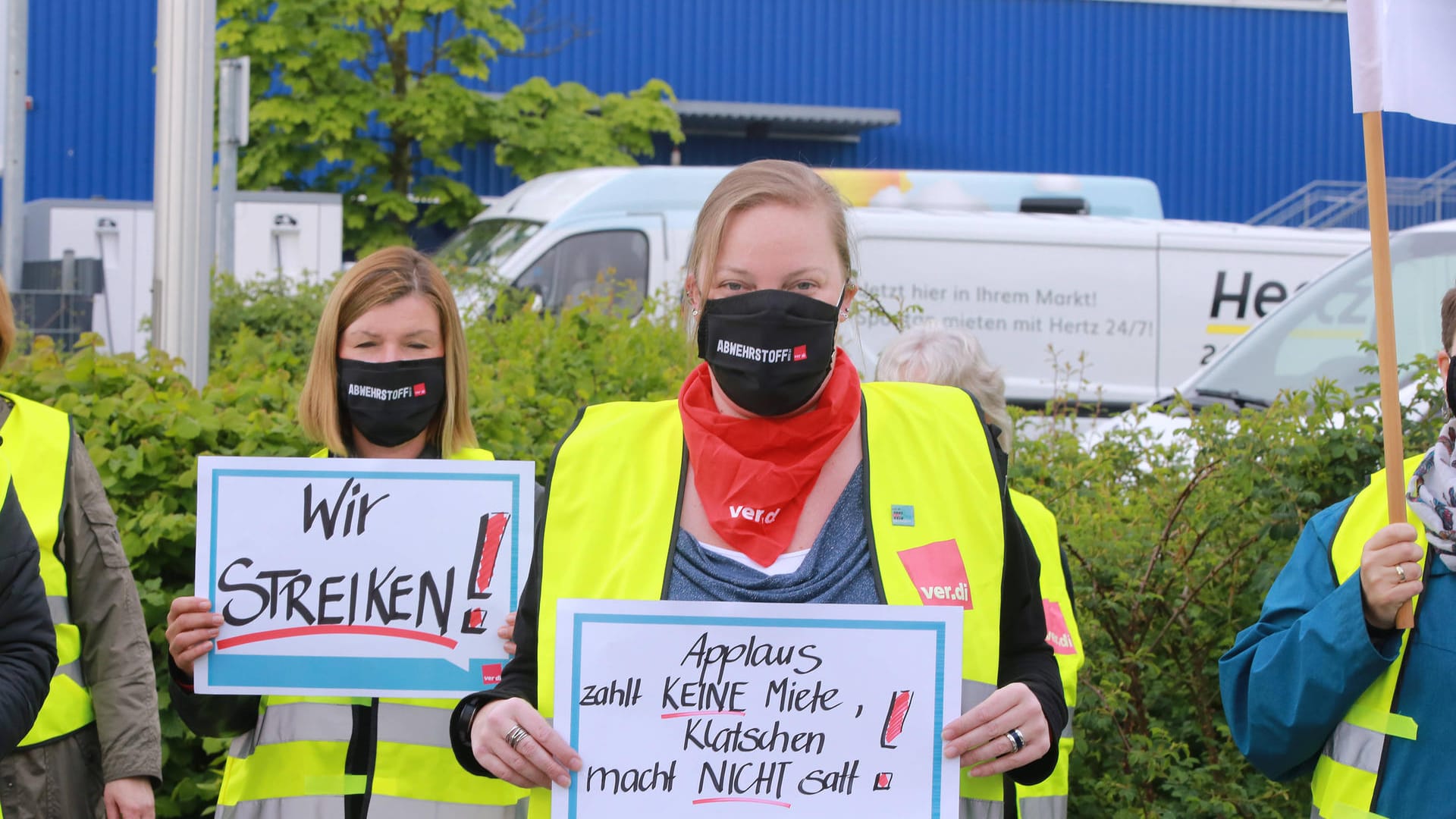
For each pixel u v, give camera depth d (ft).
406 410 10.84
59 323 42.04
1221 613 14.88
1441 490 8.71
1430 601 8.64
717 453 7.55
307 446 14.37
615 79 70.54
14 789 9.97
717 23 71.36
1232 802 13.98
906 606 7.27
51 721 10.17
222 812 10.29
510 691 7.71
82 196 65.62
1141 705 14.66
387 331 10.77
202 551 9.70
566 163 58.29
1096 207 42.50
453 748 7.78
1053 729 7.45
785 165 7.73
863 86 72.59
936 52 73.00
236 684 9.64
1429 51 8.56
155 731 10.64
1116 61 74.08
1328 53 75.20
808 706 7.30
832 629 7.29
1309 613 8.89
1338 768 8.84
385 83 58.59
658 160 70.85
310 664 9.64
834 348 7.66
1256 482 14.42
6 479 9.07
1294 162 75.10
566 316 23.32
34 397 14.92
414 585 9.67
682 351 22.53
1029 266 38.32
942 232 38.01
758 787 7.32
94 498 10.72
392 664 9.64
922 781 7.26
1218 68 74.49
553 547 7.73
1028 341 38.29
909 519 7.62
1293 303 26.32
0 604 8.86
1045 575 10.98
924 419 7.96
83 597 10.55
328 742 10.08
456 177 66.44
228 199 31.63
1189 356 38.86
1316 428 14.56
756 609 7.31
